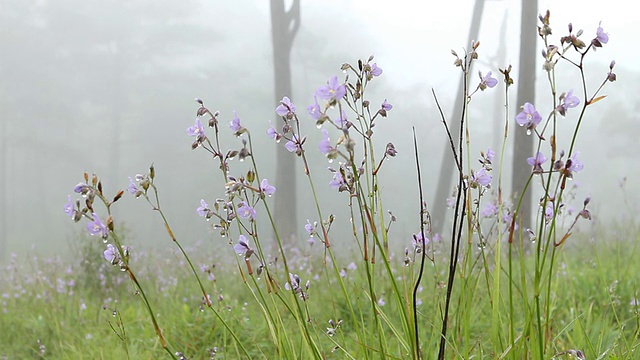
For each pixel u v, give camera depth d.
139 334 4.91
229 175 2.15
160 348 4.34
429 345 2.67
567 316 4.13
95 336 5.10
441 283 2.73
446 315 2.22
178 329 4.60
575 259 7.23
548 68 1.79
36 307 6.89
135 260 8.86
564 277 4.87
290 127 2.13
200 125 2.10
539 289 2.08
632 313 4.11
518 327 3.50
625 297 4.52
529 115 1.89
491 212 2.81
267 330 4.35
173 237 2.22
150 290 7.41
